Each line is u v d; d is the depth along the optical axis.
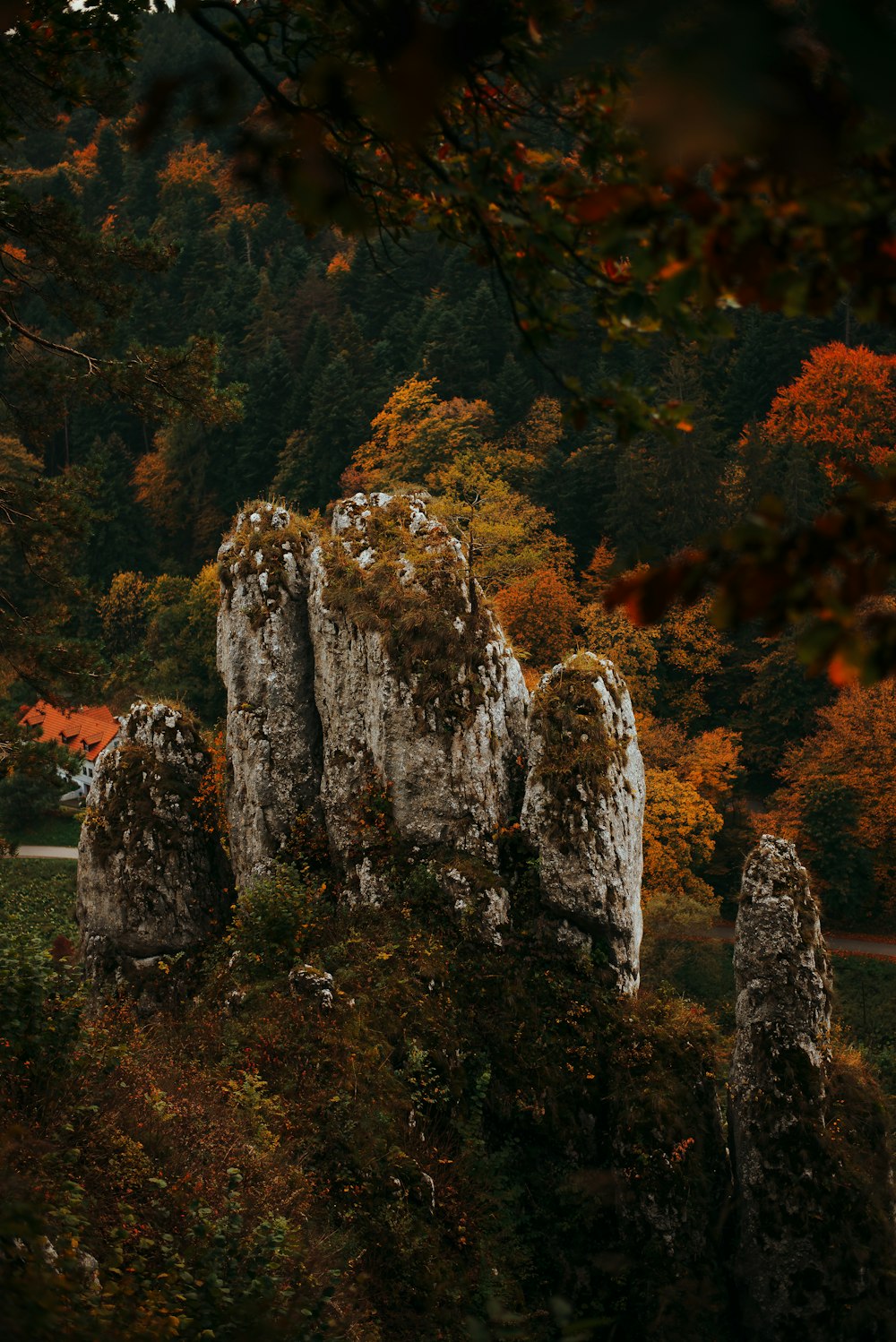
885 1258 16.36
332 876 18.78
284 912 17.09
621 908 17.41
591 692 18.25
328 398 67.94
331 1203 12.20
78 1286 6.59
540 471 61.66
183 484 71.19
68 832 52.88
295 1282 8.91
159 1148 10.14
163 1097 11.27
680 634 55.22
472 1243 13.53
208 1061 14.28
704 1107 16.89
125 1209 8.30
